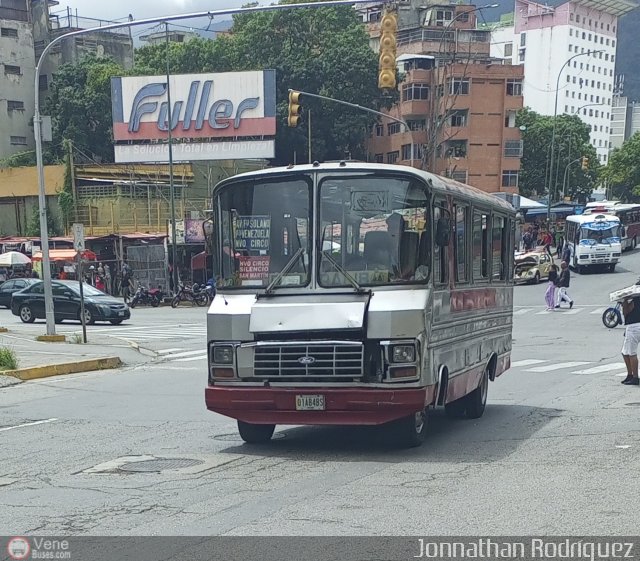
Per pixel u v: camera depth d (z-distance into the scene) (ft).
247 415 27.58
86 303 96.07
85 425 35.06
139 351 68.23
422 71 215.51
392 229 27.53
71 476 25.13
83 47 258.57
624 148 291.17
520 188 273.54
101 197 166.61
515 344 70.54
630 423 33.55
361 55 192.54
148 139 171.94
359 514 20.10
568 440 30.27
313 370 26.63
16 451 29.40
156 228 161.89
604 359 59.16
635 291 45.47
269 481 23.97
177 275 133.28
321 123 195.42
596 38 551.18
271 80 167.53
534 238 193.77
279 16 201.46
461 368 32.04
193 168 185.06
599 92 563.89
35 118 71.31
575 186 285.43
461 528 18.83
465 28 246.06
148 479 24.48
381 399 26.09
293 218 28.35
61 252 141.28
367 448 29.19
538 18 534.37
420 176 27.71
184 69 206.90
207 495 22.33
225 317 27.86
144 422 35.68
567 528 18.74
